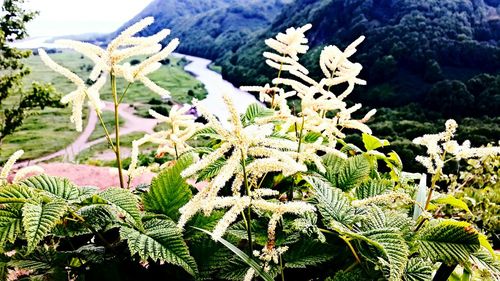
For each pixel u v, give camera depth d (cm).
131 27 251
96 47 245
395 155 362
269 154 192
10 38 2430
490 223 414
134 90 10000
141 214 232
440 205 324
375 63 7719
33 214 189
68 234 221
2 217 199
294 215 252
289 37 332
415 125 5034
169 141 319
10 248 236
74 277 245
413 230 249
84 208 225
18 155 233
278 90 358
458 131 4403
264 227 246
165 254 203
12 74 2430
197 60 17925
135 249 202
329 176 303
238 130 187
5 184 226
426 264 240
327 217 231
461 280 267
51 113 7656
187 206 192
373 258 213
